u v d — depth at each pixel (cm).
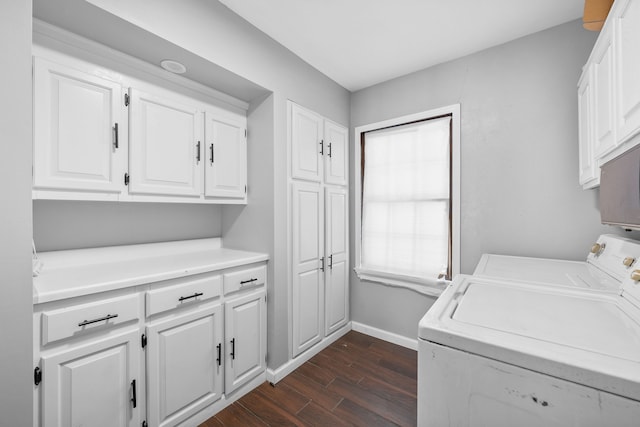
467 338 69
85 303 113
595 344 65
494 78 199
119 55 139
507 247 195
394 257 252
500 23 175
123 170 143
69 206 149
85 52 131
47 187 120
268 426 152
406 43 195
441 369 74
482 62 203
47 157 120
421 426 77
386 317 255
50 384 104
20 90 91
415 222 240
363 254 271
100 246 160
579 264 160
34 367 101
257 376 187
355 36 187
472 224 209
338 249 256
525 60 187
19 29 90
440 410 74
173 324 140
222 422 155
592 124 134
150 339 131
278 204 194
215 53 153
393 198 252
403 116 240
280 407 167
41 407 103
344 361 218
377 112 256
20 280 93
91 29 124
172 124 163
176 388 141
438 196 229
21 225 92
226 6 159
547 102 180
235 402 171
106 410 118
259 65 179
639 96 86
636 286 86
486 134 202
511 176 193
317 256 230
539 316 81
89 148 132
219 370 162
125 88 144
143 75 152
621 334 69
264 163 195
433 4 159
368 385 188
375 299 261
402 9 162
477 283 116
